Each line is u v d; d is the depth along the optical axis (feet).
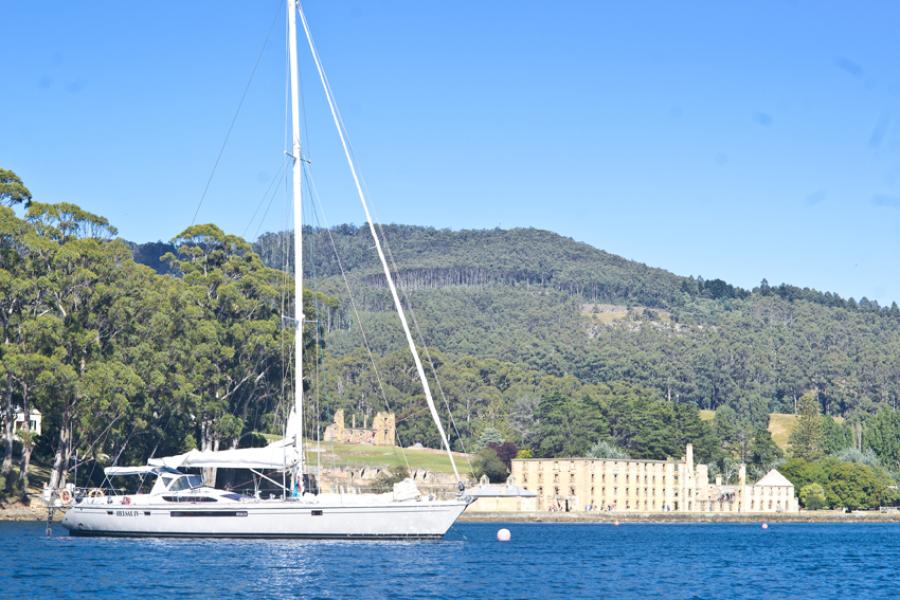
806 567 293.02
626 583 236.22
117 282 420.36
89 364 398.42
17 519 378.12
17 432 394.52
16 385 401.29
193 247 541.34
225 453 265.54
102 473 435.12
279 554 245.24
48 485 392.88
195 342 454.81
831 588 237.45
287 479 301.02
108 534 273.75
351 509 260.01
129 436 421.18
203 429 475.31
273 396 524.52
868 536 503.61
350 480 576.20
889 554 354.13
